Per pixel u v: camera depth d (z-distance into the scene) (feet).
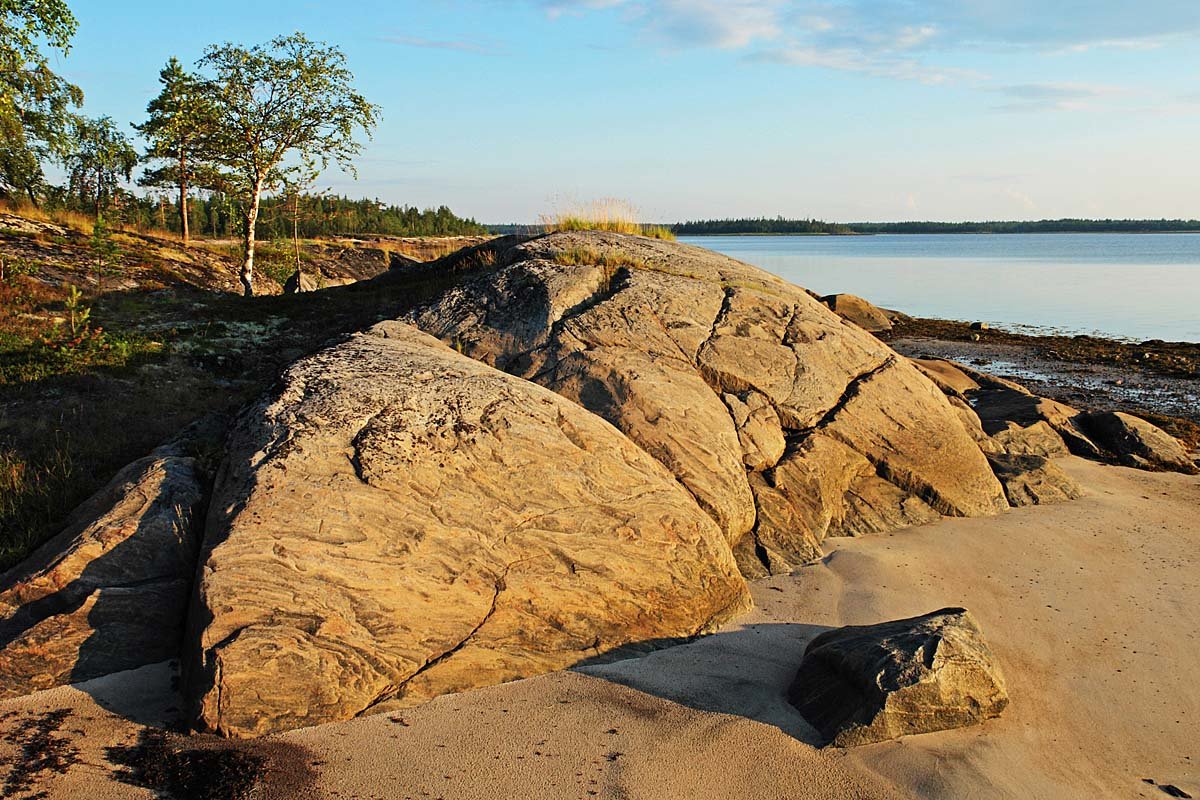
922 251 468.34
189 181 112.16
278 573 19.83
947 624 21.77
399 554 21.08
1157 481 43.80
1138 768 19.70
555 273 38.68
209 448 25.85
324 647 19.48
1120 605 28.14
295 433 22.81
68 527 24.00
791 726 20.24
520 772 18.13
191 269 84.43
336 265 120.57
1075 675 23.63
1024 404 52.85
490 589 21.83
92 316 48.11
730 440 31.42
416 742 18.85
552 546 22.94
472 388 25.76
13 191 101.09
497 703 20.47
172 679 20.54
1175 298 166.09
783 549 30.37
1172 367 85.51
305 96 79.46
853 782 18.40
